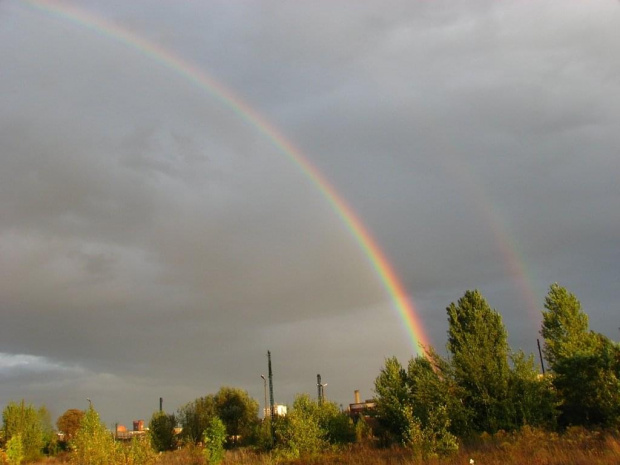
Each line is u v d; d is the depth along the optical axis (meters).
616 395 25.95
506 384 29.69
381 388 36.56
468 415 29.92
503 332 32.22
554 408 28.66
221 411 61.41
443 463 21.44
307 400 39.88
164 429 57.22
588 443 20.97
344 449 33.12
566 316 34.59
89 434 27.73
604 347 28.16
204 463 36.19
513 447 22.14
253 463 32.22
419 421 26.20
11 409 56.34
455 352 32.22
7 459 35.94
